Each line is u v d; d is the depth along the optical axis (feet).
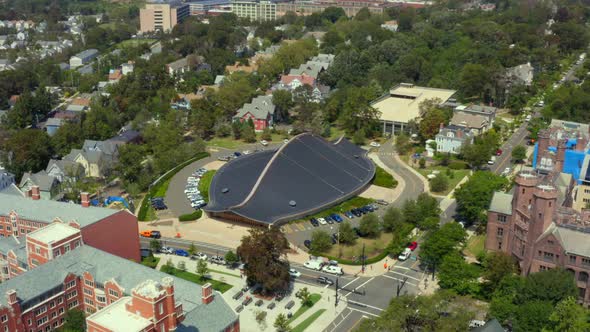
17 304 572.92
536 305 586.86
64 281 621.72
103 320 487.61
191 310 556.10
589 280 636.07
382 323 568.82
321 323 637.30
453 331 560.61
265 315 643.45
